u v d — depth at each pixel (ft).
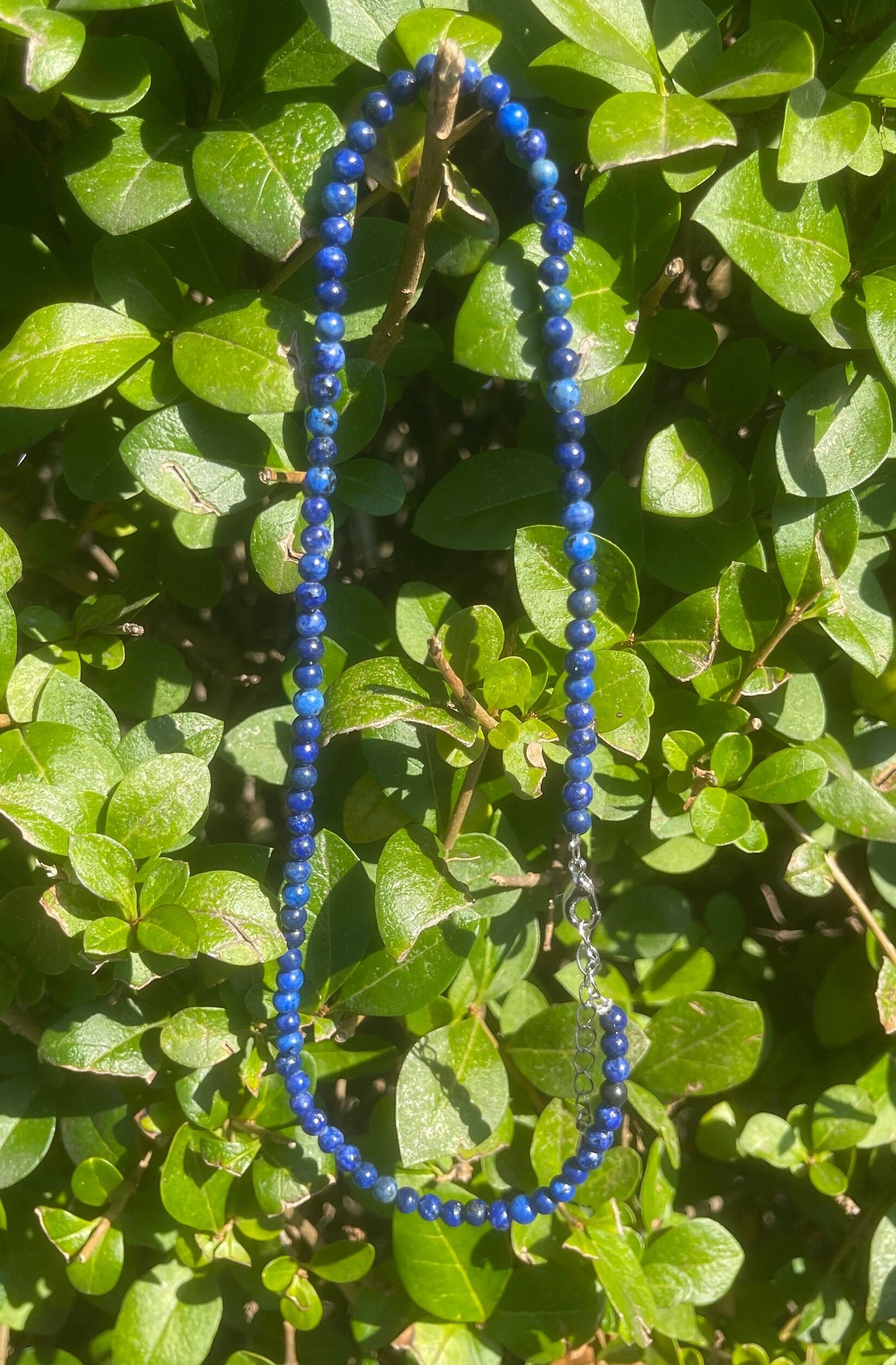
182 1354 1.53
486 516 1.52
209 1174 1.53
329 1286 1.74
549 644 1.48
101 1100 1.56
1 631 1.43
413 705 1.41
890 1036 1.66
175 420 1.38
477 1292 1.55
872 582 1.52
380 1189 1.52
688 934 1.67
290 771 1.52
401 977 1.51
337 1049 1.58
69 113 1.49
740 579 1.47
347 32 1.35
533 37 1.41
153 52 1.42
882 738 1.59
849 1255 1.67
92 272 1.45
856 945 1.68
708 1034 1.58
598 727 1.44
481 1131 1.51
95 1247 1.52
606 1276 1.50
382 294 1.43
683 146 1.31
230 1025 1.50
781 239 1.38
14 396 1.35
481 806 1.55
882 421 1.43
